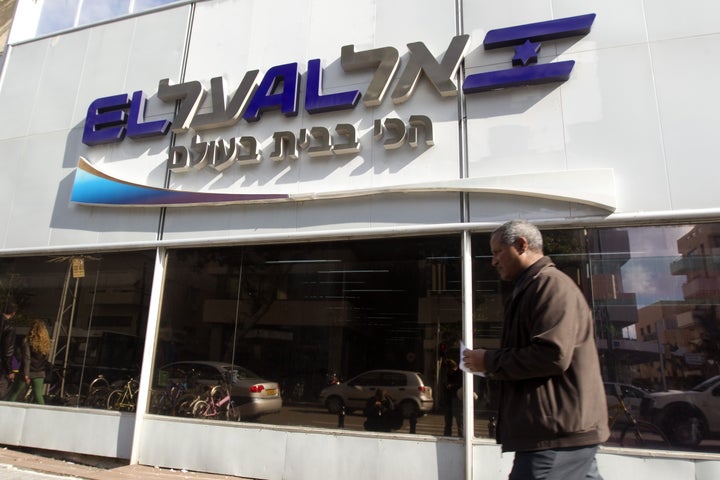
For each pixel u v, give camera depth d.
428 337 5.76
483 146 6.09
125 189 7.52
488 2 6.53
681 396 4.89
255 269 6.71
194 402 6.46
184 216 7.18
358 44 7.02
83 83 8.45
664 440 4.83
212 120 7.30
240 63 7.59
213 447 6.16
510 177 5.79
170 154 7.40
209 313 6.75
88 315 7.34
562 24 6.04
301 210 6.65
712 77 5.50
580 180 5.54
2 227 8.18
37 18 9.45
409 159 6.32
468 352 2.45
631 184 5.48
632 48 5.82
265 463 5.92
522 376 2.18
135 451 6.42
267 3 7.69
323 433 5.81
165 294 7.02
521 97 6.09
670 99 5.57
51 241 7.82
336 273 6.35
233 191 7.03
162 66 8.02
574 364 2.21
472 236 5.88
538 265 2.44
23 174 8.34
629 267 5.33
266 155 7.01
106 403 6.87
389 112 6.57
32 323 7.61
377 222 6.26
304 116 6.97
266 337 6.42
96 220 7.64
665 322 5.11
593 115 5.78
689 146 5.40
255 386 6.29
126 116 7.95
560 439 2.13
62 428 6.92
